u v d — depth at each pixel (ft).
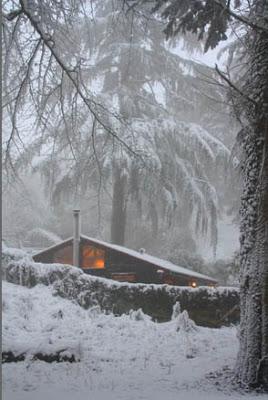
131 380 32.83
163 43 90.33
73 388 29.66
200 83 79.51
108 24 82.48
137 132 81.82
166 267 86.94
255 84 33.17
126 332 49.55
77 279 61.00
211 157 97.76
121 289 60.70
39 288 61.05
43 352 36.24
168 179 94.17
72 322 51.49
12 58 45.96
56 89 47.88
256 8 33.71
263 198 32.14
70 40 48.47
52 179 85.15
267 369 30.73
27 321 49.11
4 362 35.12
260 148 33.01
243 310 32.71
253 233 32.60
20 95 46.14
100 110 51.60
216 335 51.62
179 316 53.01
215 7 33.83
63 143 62.08
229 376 33.40
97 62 90.79
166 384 31.78
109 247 89.35
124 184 92.89
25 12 42.24
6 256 64.69
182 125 98.78
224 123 94.12
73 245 86.94
